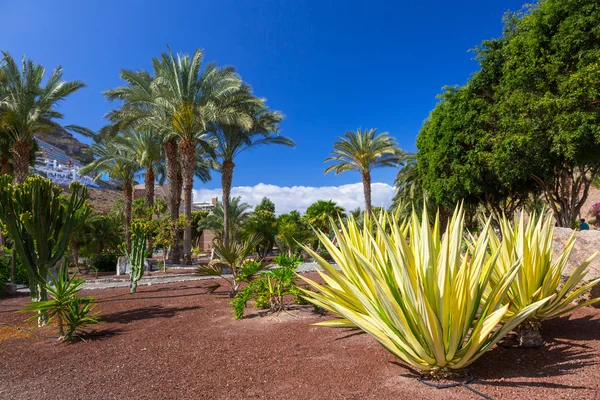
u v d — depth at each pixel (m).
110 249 26.38
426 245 3.15
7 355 5.02
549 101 11.93
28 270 6.68
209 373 3.83
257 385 3.43
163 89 19.14
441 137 18.12
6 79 19.41
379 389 3.09
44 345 5.50
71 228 7.32
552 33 12.56
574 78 11.38
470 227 21.61
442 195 18.06
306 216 35.50
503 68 14.47
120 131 21.75
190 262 22.98
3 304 10.03
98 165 26.53
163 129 21.48
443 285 2.97
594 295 5.21
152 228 19.75
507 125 13.91
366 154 25.09
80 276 20.48
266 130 23.36
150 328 6.15
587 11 11.55
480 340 2.94
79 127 23.78
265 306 6.84
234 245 8.76
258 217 31.73
